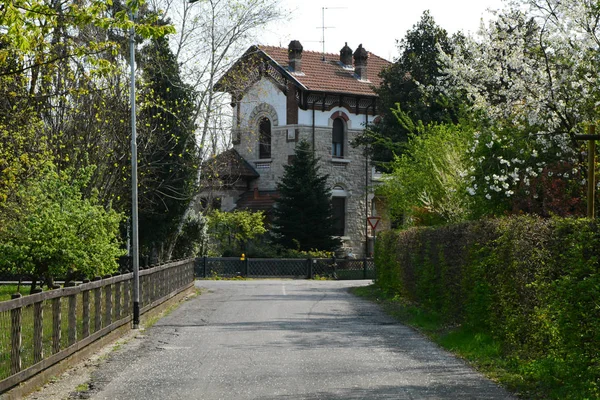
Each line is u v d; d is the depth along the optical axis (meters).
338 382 11.29
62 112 27.20
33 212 21.84
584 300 9.64
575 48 18.58
